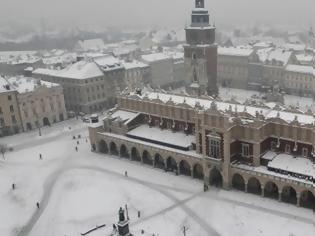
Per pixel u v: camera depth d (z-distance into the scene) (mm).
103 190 112000
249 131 102812
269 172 99875
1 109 157750
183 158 114750
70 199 108625
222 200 102500
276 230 88438
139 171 122188
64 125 171000
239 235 88062
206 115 104188
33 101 165750
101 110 189250
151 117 134375
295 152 103188
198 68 172750
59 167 128750
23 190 115500
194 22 170375
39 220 99875
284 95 196500
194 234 89500
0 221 100500
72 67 191250
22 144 150500
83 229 94188
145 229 92000
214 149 105812
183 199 104375
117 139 131375
